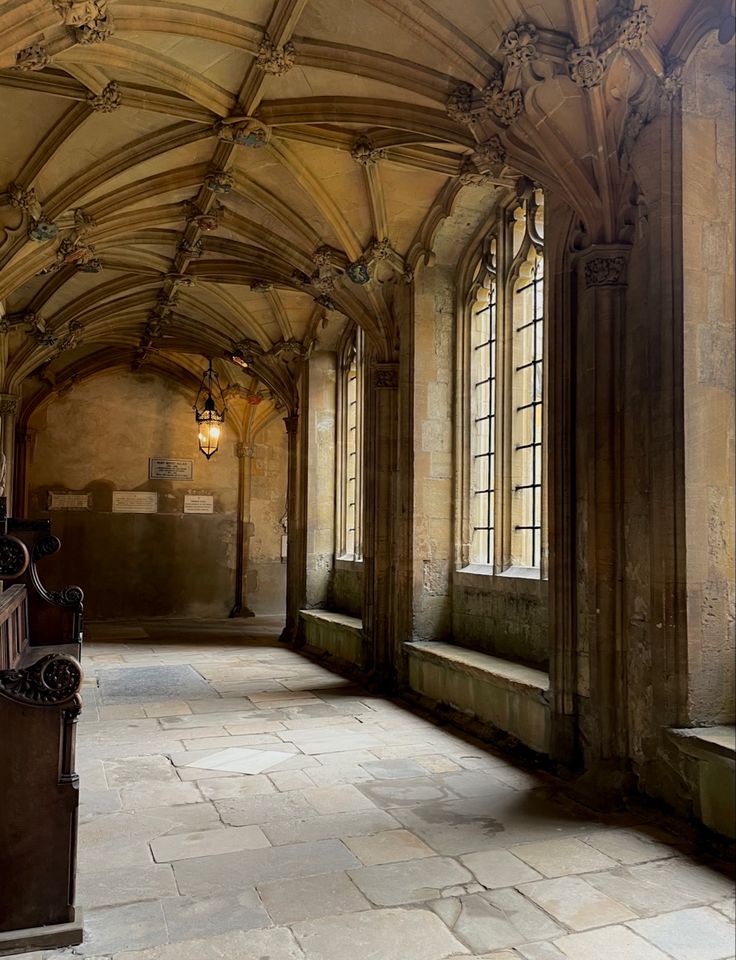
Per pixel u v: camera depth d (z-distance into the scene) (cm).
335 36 605
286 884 406
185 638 1481
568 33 515
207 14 573
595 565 568
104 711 836
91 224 880
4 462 1333
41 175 808
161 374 1838
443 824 496
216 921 366
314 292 1053
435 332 948
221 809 523
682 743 488
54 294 1212
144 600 1803
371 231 911
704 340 528
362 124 700
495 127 586
